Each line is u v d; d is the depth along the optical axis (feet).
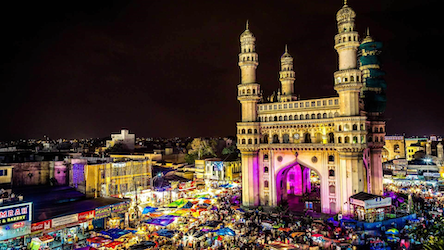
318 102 181.16
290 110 189.98
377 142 200.54
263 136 200.03
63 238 125.49
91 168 173.37
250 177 193.88
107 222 147.95
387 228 144.15
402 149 395.55
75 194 165.37
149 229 140.26
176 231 128.88
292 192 232.53
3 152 208.23
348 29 169.99
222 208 178.29
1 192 123.85
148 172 218.79
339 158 170.30
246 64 197.57
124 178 200.13
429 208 172.04
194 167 313.73
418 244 119.96
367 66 215.92
